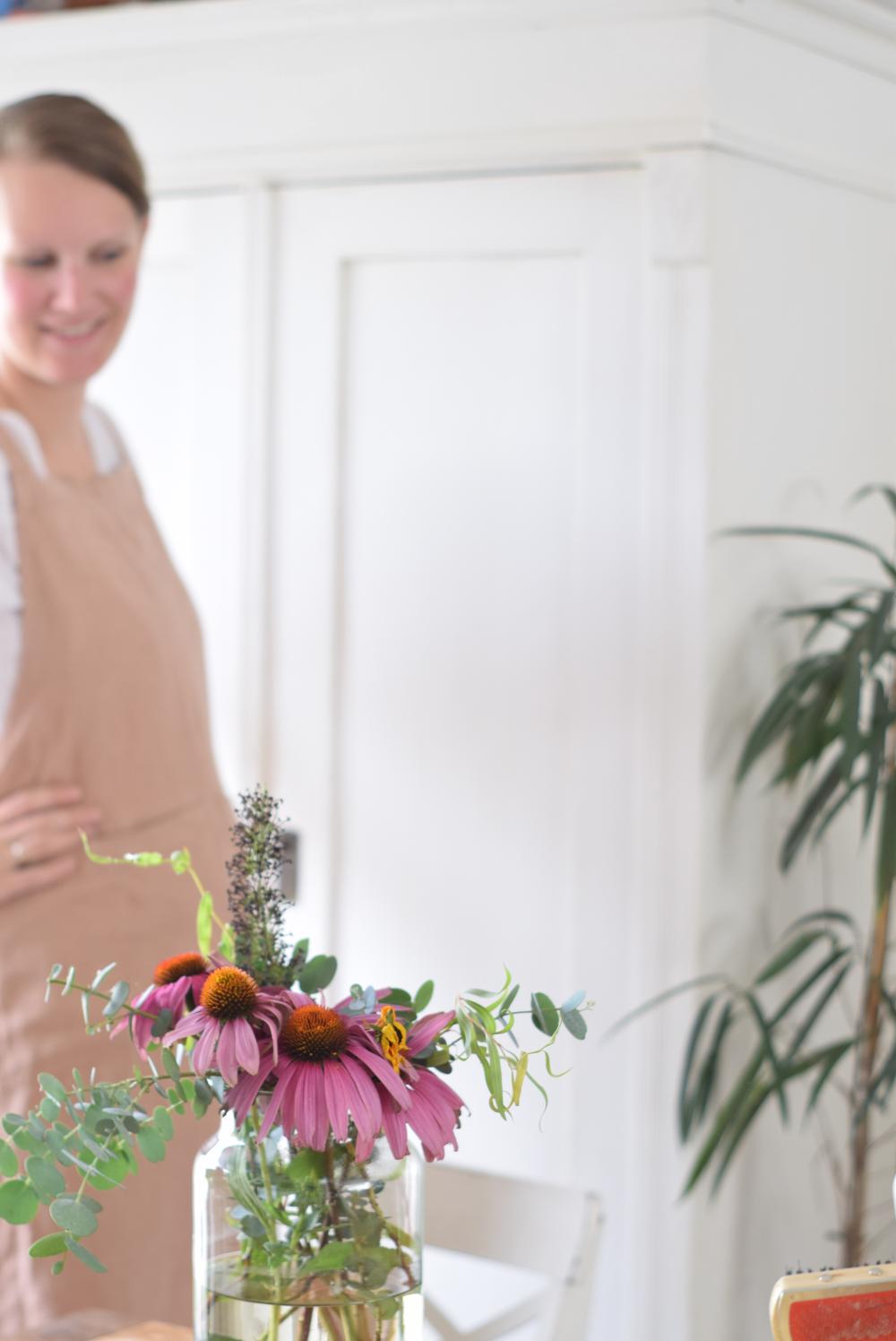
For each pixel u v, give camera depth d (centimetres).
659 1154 235
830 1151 243
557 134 236
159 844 212
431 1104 99
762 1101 218
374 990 102
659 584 234
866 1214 257
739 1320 243
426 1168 171
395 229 251
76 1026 200
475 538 249
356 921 257
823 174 244
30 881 200
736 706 238
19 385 215
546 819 244
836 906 257
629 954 238
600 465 240
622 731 238
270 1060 96
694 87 227
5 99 273
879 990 228
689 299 231
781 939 247
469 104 241
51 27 263
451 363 250
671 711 234
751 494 238
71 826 203
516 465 246
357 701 257
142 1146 98
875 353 257
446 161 244
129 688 211
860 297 253
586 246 240
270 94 254
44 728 203
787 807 248
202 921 111
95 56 264
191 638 227
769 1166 246
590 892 241
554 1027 101
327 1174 99
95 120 212
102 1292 199
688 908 233
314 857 258
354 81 248
